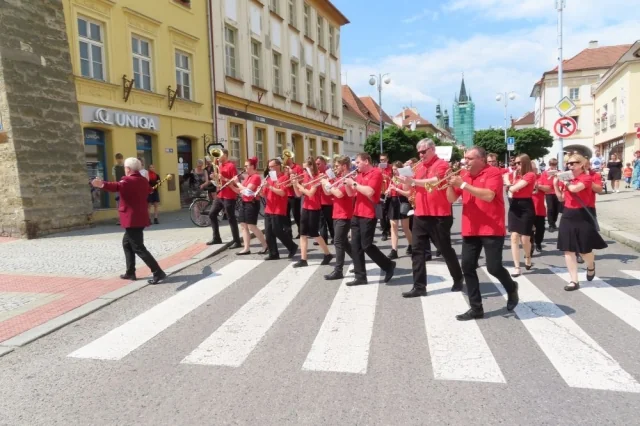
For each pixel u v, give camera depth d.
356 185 6.47
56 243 10.51
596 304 5.55
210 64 20.20
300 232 8.19
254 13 24.00
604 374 3.76
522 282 6.70
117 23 15.39
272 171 8.45
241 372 3.97
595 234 6.20
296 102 29.05
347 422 3.14
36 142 11.55
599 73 50.81
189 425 3.17
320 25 33.94
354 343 4.52
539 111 64.12
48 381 3.92
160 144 17.25
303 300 6.06
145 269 7.96
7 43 10.98
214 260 8.83
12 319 5.48
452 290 6.30
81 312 5.68
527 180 6.95
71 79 12.66
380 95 38.97
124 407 3.45
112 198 15.29
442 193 5.88
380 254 6.74
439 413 3.23
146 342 4.73
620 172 20.61
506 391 3.52
